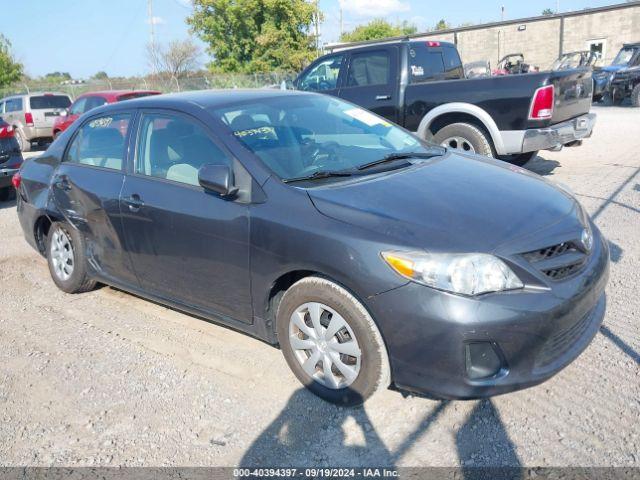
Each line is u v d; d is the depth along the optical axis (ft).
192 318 14.42
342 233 9.61
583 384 10.37
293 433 9.76
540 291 8.98
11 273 18.80
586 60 56.03
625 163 27.73
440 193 10.57
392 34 164.66
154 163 13.14
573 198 11.74
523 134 22.93
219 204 11.38
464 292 8.74
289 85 31.12
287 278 10.85
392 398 10.46
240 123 12.34
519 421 9.57
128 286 14.37
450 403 10.20
